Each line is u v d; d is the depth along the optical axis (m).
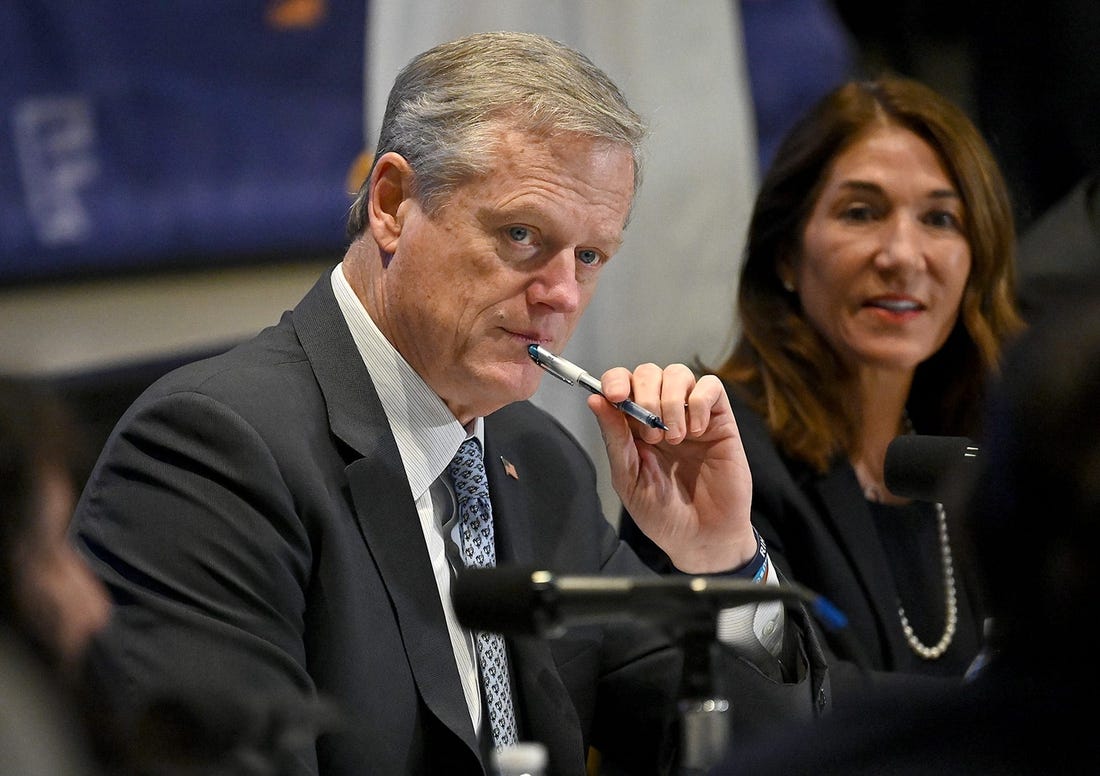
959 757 4.38
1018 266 11.67
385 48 12.33
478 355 7.63
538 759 5.77
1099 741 4.28
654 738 8.48
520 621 5.40
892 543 10.38
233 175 15.08
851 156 10.48
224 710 5.09
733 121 13.04
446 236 7.50
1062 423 4.34
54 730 4.21
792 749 4.66
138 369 14.60
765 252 10.86
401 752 7.31
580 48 12.50
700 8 12.88
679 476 8.63
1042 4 15.69
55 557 4.75
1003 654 4.57
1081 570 4.34
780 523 10.05
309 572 7.36
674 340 12.99
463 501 8.11
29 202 14.20
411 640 7.49
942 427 10.91
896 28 16.78
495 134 7.39
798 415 10.38
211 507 7.20
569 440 9.21
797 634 8.12
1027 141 15.95
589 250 7.70
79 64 14.27
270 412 7.55
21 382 4.85
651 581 5.51
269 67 15.11
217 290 15.13
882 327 10.37
